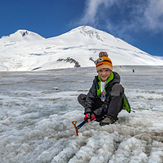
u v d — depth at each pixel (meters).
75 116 2.46
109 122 1.94
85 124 2.06
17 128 2.09
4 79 12.63
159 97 4.22
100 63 1.96
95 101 2.14
